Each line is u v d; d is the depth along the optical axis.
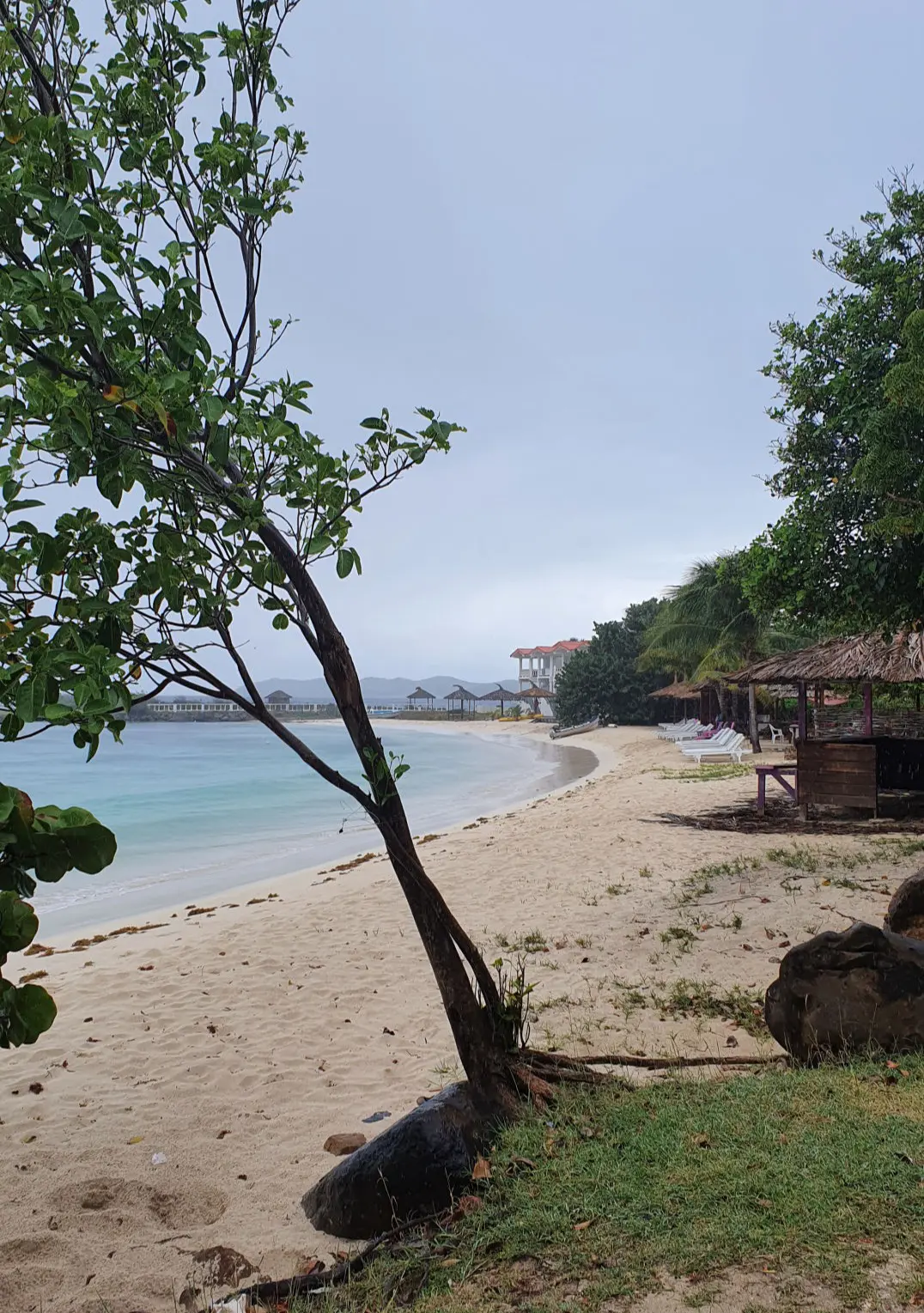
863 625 11.88
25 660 2.54
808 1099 3.69
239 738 81.06
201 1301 3.31
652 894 9.35
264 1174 4.29
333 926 9.34
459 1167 3.57
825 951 4.46
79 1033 6.42
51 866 1.51
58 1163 4.45
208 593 3.31
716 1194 2.95
